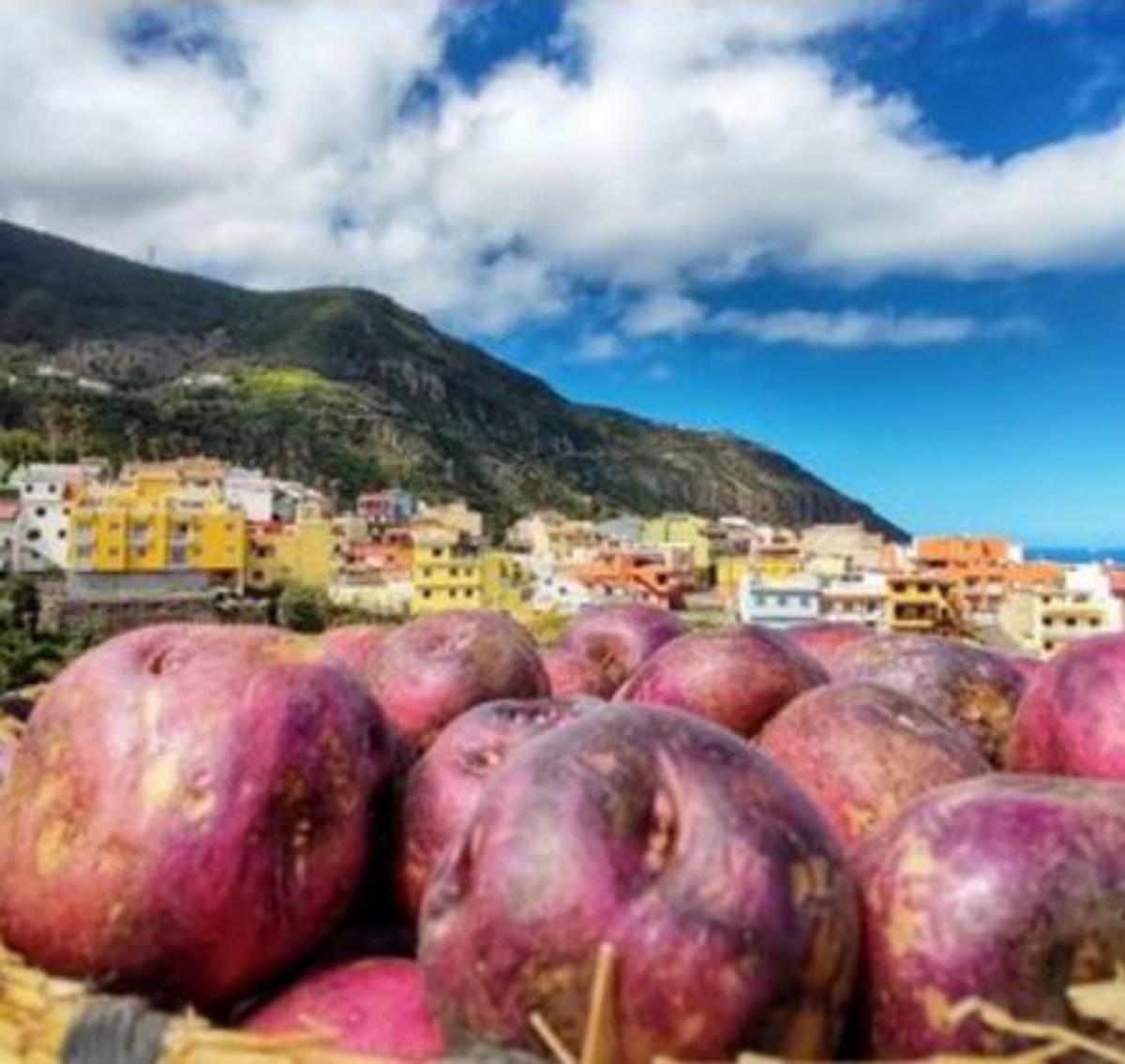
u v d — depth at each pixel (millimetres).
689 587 105188
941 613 73750
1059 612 69062
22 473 111562
